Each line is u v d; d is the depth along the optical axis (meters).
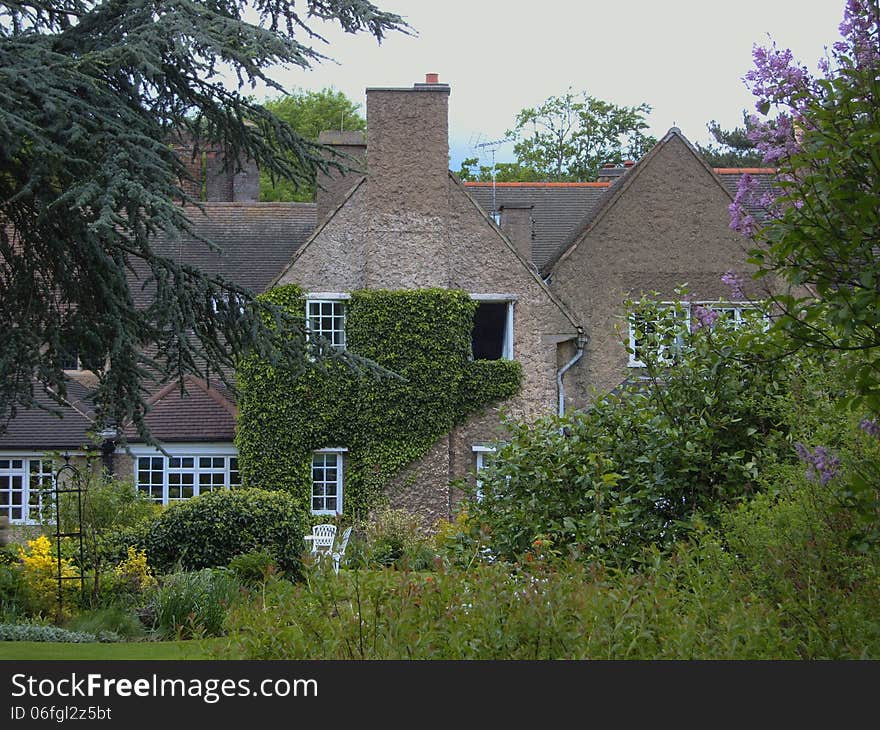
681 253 28.06
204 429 27.72
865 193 5.98
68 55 12.88
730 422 10.54
